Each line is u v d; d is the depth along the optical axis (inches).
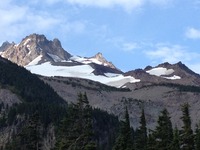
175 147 3319.4
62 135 3083.2
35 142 3282.5
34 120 3336.6
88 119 2982.3
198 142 3447.3
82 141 2913.4
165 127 3435.0
